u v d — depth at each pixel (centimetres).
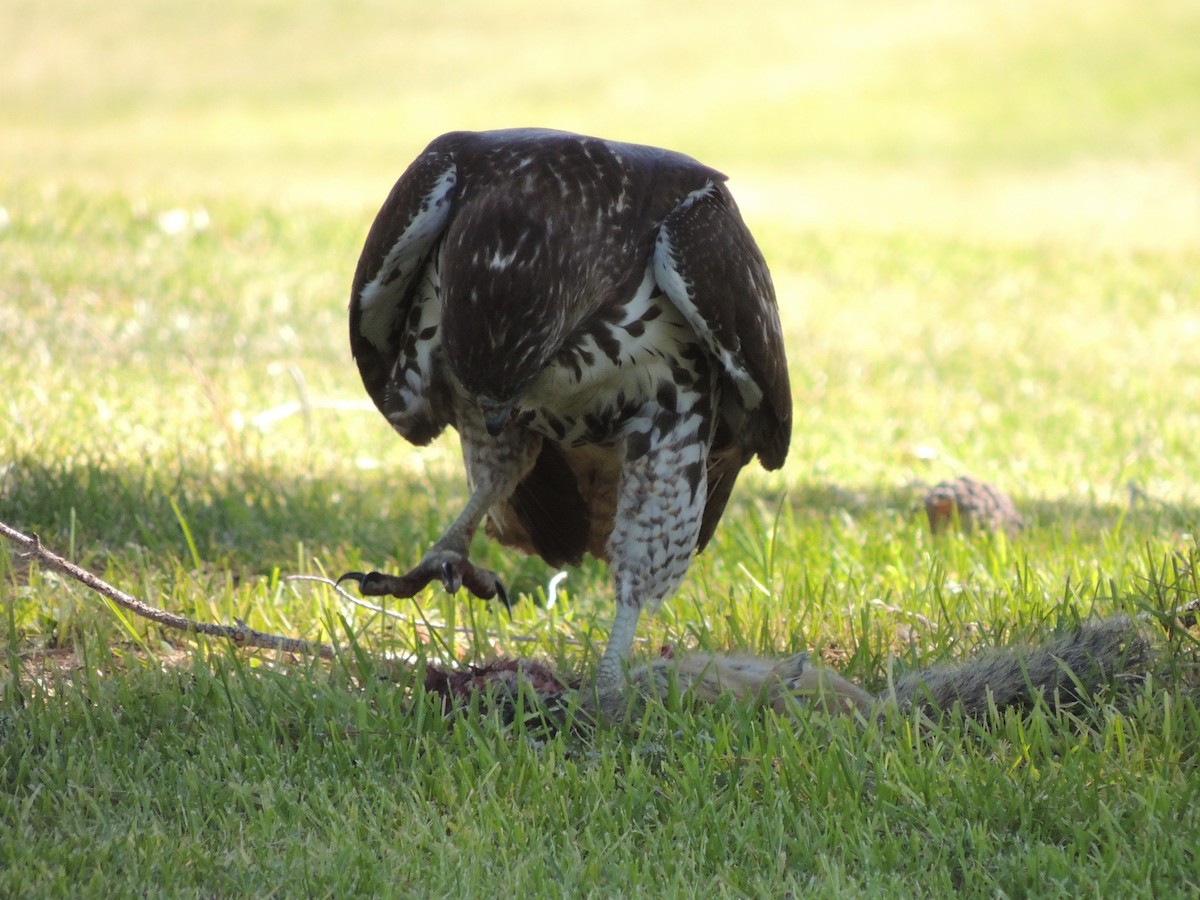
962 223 5862
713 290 1174
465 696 1118
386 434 2225
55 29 9994
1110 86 8644
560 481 1370
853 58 9356
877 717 1070
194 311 2806
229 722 1048
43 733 1017
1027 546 1642
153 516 1577
